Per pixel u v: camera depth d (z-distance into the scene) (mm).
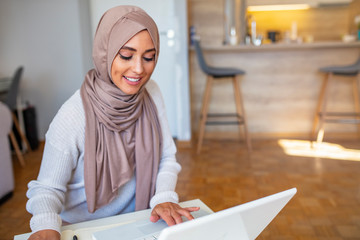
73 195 1014
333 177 2949
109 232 793
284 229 2076
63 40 4371
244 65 4270
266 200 623
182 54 3852
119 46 846
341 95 4246
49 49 4410
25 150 4070
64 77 4449
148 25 850
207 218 553
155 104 1107
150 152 1046
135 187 1082
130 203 1114
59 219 838
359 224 2119
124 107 961
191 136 4125
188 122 3982
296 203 2447
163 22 4156
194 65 4281
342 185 2762
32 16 4359
